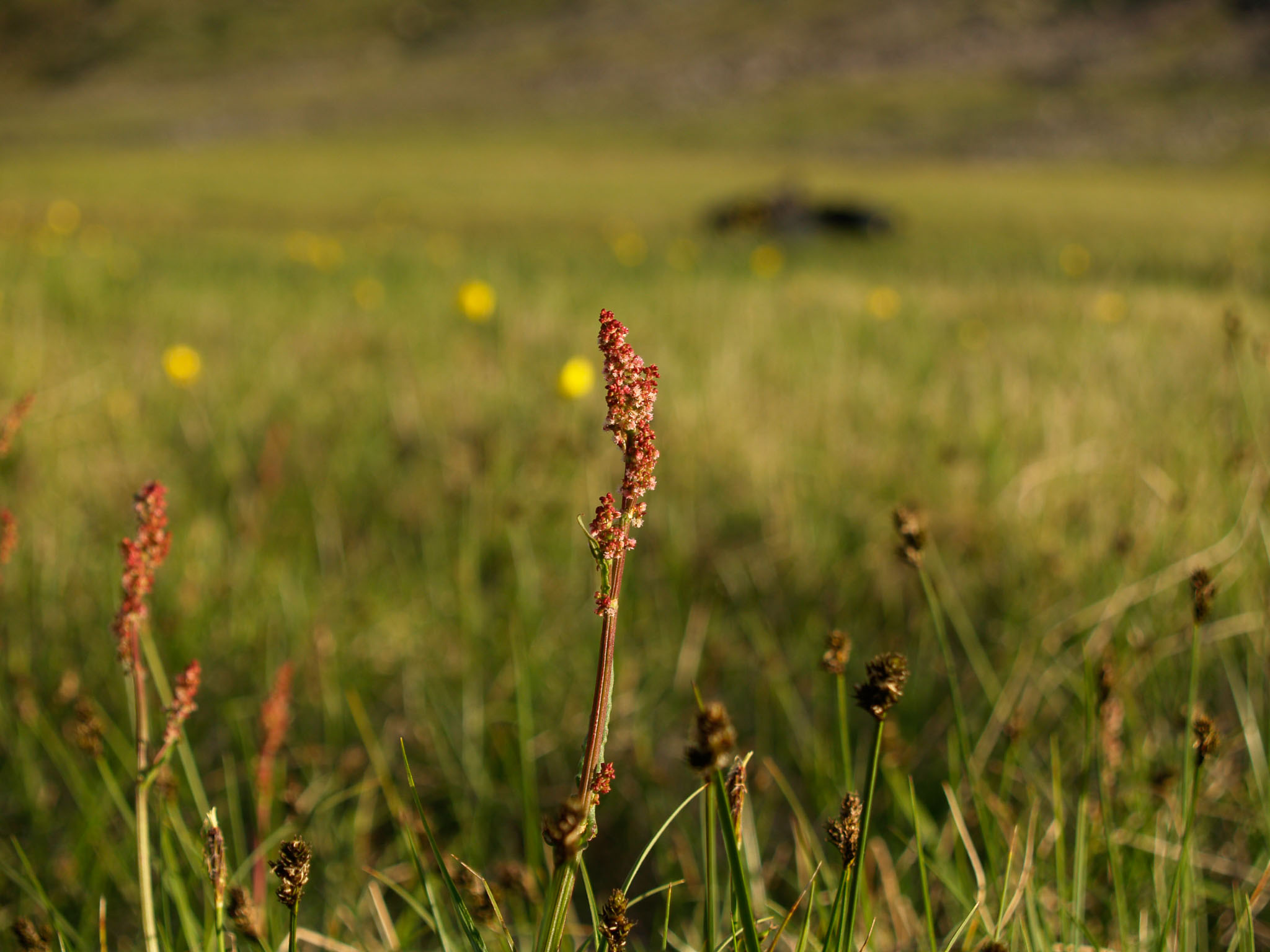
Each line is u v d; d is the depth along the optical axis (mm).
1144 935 1585
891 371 5207
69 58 96750
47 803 2156
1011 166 44656
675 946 1640
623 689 2561
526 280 9008
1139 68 63750
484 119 69250
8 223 15281
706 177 34312
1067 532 3166
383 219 20000
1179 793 1801
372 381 4938
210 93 82562
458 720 2443
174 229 17594
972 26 79562
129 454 3924
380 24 101062
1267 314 6586
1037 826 1935
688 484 3752
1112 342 5383
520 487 3543
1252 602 2596
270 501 3545
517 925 1699
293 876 1042
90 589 2869
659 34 89062
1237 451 2836
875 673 1028
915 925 1769
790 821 2174
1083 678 2320
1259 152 44844
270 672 2549
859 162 47688
